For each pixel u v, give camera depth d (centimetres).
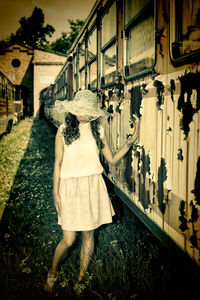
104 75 368
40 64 2683
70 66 687
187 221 169
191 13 159
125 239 284
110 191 376
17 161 682
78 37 569
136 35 250
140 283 210
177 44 174
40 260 259
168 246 193
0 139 1042
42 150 809
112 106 326
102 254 261
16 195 440
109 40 330
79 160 207
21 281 235
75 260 257
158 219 209
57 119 1092
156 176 210
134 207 262
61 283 222
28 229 323
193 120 158
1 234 314
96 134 215
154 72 207
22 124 1825
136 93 246
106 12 341
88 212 204
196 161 156
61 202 208
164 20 190
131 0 253
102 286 213
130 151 268
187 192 167
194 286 168
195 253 162
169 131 187
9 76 3086
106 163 372
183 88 168
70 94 693
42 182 502
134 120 250
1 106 1084
